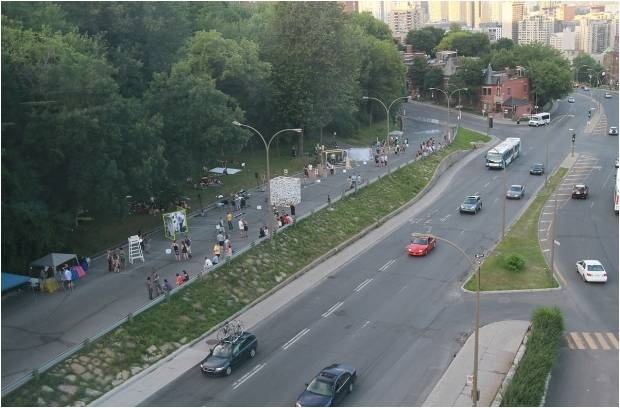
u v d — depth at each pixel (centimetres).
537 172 9794
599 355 4300
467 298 5306
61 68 5472
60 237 5441
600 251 6462
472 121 14738
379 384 3934
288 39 9706
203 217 6838
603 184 9219
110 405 3769
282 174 8769
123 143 5862
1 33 5641
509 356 4284
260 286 5494
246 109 9425
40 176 5453
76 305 4706
